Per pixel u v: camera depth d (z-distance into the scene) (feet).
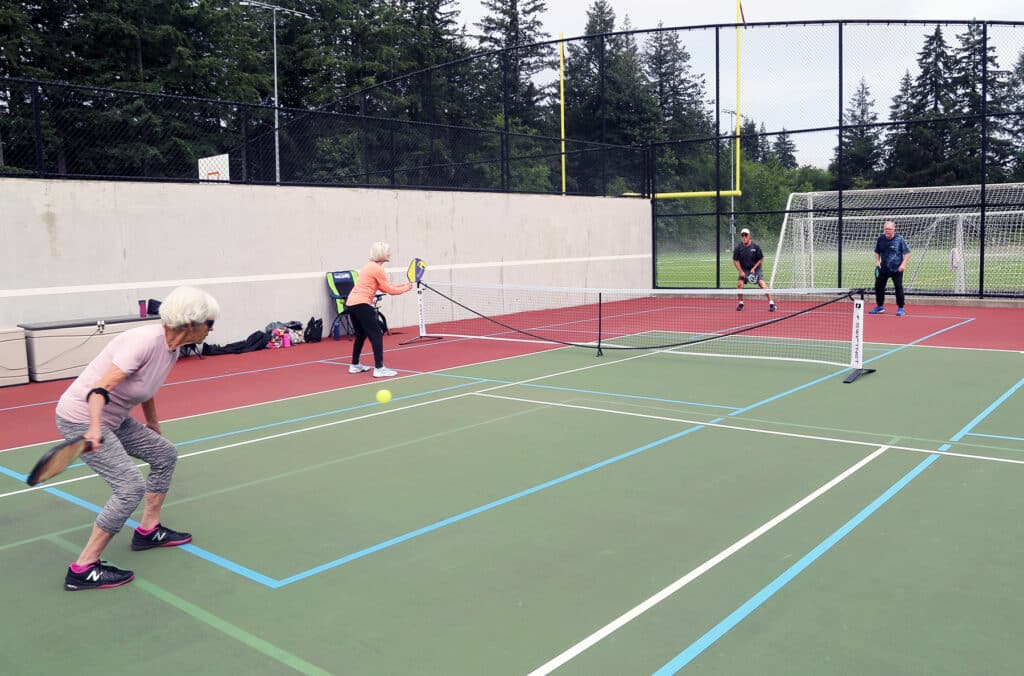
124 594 14.12
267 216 47.21
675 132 165.58
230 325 45.65
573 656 11.59
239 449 23.91
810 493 18.78
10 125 73.61
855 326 33.50
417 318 56.75
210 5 120.06
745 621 12.56
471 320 59.98
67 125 76.38
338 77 150.10
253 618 13.08
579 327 54.80
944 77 141.59
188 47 117.19
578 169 111.55
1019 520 16.75
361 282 35.81
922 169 143.64
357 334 36.60
